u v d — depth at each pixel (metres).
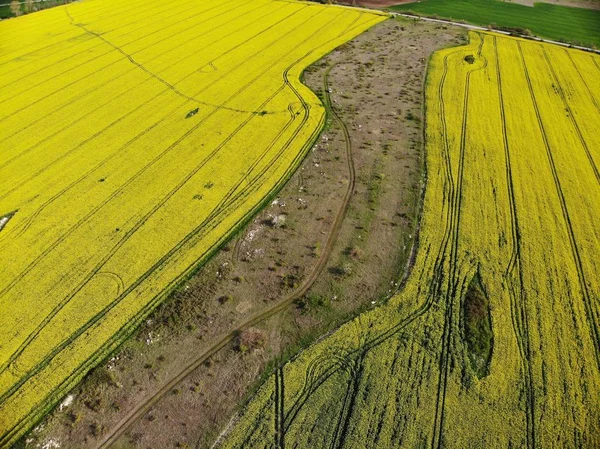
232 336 25.39
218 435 21.30
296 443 20.94
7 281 28.25
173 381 23.33
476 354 24.52
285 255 29.97
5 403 22.30
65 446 20.92
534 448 20.75
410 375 23.45
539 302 27.20
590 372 23.70
